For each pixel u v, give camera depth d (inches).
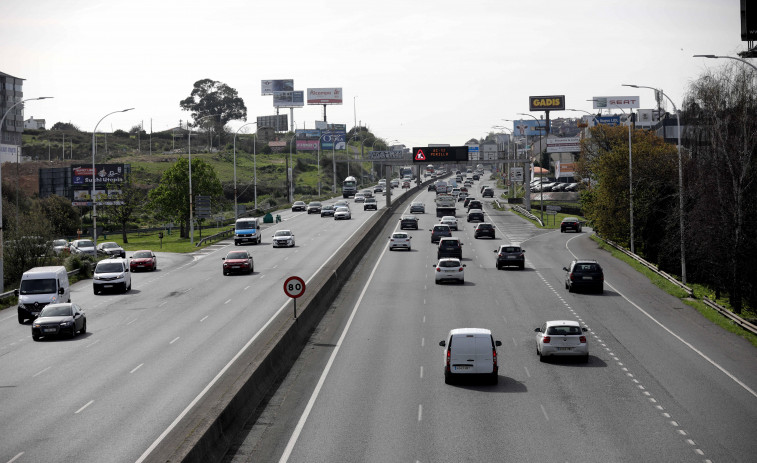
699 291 2319.1
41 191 5851.4
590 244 3435.0
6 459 876.0
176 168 4352.9
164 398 1123.9
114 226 4931.1
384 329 1674.5
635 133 4719.5
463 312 1861.5
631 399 1115.9
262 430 992.9
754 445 905.5
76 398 1144.2
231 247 3614.7
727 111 2080.5
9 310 2124.8
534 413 1043.9
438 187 6993.1
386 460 863.1
